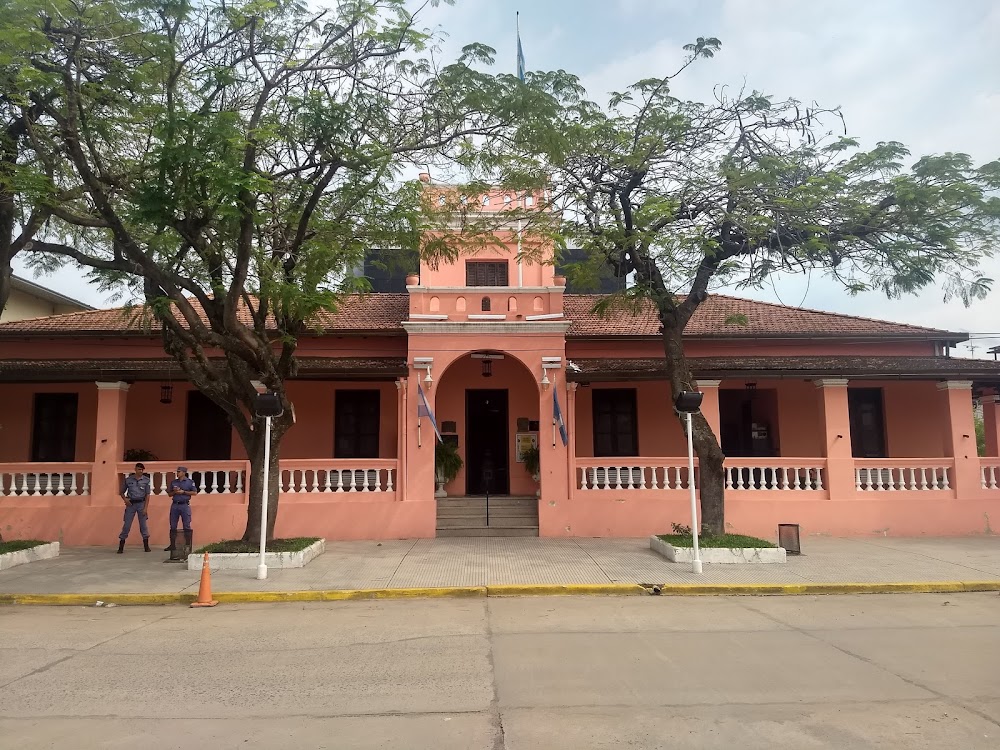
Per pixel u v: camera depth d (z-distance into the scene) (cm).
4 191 1037
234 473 1549
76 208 1189
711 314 1881
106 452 1419
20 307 2041
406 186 1134
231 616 870
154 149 990
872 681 582
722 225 1252
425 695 557
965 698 539
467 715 511
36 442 1666
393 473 1488
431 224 1271
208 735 475
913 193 1206
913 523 1451
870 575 1062
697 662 643
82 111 983
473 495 1698
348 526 1434
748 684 576
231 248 1204
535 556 1230
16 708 533
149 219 947
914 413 1734
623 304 1387
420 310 1516
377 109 1075
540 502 1461
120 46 1020
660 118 1254
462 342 1502
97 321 1709
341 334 1650
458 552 1277
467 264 1717
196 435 1709
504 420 1772
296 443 1706
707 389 1471
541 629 783
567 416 1491
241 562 1134
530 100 1079
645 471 1595
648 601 945
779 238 1173
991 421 1623
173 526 1212
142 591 984
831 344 1744
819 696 545
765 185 1219
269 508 1217
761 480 1467
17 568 1148
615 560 1188
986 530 1454
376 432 1736
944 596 970
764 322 1806
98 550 1330
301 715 514
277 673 620
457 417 1750
